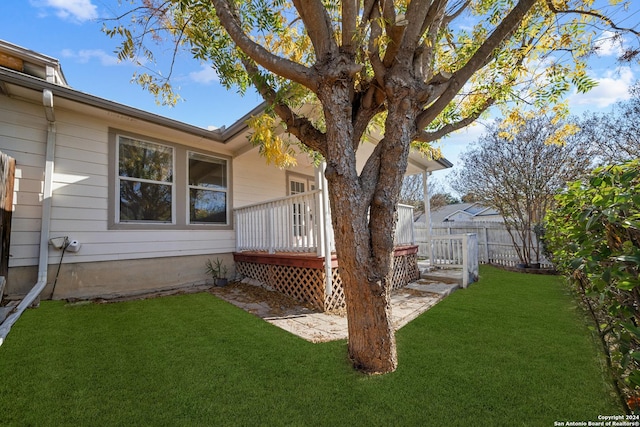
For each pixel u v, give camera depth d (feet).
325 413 6.06
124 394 6.75
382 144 8.14
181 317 12.62
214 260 21.02
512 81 10.68
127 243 17.13
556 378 7.14
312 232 15.99
